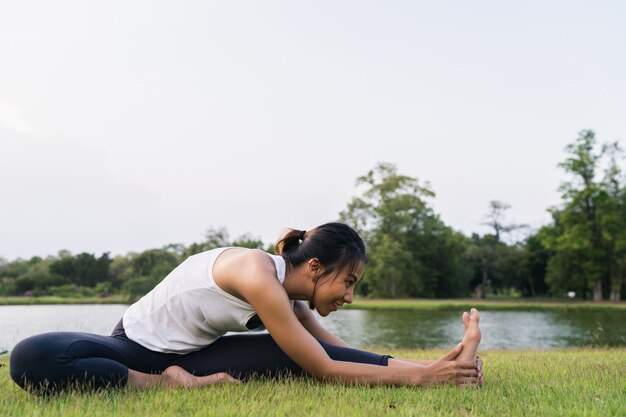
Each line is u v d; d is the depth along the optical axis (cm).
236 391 196
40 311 2400
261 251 222
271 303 207
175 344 226
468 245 6075
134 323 227
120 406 173
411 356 524
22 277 5259
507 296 6141
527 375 275
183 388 210
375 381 221
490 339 1503
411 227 5197
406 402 182
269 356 236
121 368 207
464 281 5812
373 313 2733
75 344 199
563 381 242
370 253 4881
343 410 167
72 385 196
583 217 4075
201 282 220
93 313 2202
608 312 2936
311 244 221
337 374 218
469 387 219
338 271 218
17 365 193
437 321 2148
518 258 5641
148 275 4728
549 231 4228
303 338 213
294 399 184
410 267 4922
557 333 1688
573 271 4319
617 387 226
